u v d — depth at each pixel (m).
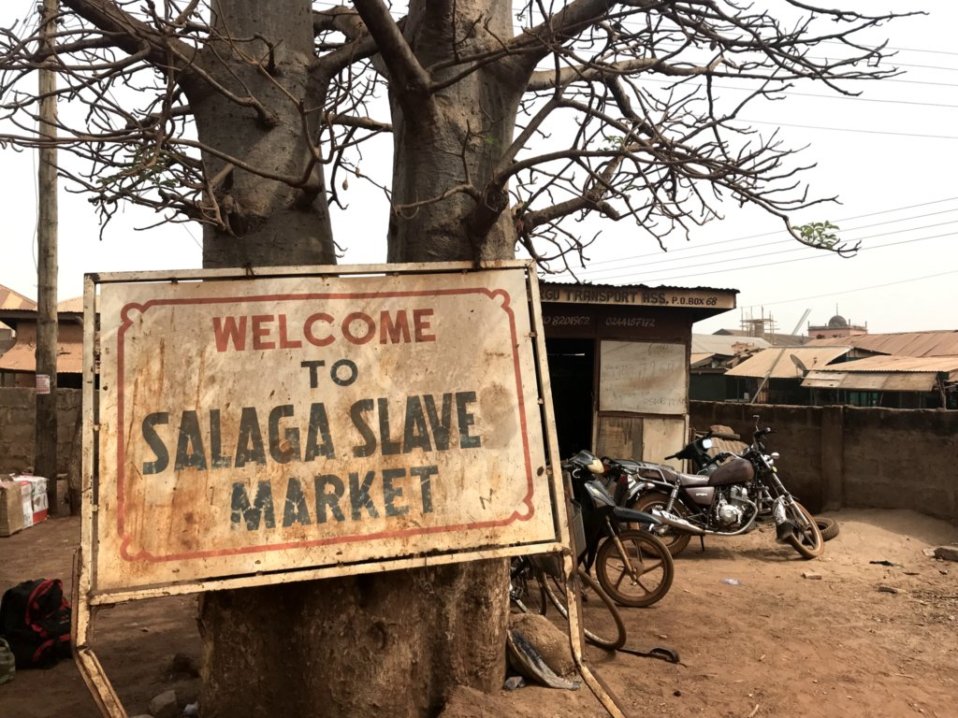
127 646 5.06
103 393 3.14
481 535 3.26
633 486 7.65
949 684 4.36
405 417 3.33
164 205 3.57
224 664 3.52
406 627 3.53
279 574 3.07
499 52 3.55
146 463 3.11
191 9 3.45
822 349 25.48
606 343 9.17
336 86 3.90
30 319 19.27
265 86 3.93
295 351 3.32
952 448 8.16
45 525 9.07
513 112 4.36
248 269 3.34
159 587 2.99
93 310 3.20
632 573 5.83
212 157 3.91
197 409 3.20
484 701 3.53
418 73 3.74
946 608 5.81
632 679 4.30
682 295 8.98
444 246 3.95
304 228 3.94
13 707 4.09
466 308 3.48
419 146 4.01
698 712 3.92
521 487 3.33
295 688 3.45
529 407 3.42
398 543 3.19
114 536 3.02
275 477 3.18
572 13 4.16
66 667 4.69
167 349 3.23
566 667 4.18
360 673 3.44
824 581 6.64
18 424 10.63
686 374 9.22
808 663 4.64
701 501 7.56
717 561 7.42
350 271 3.43
